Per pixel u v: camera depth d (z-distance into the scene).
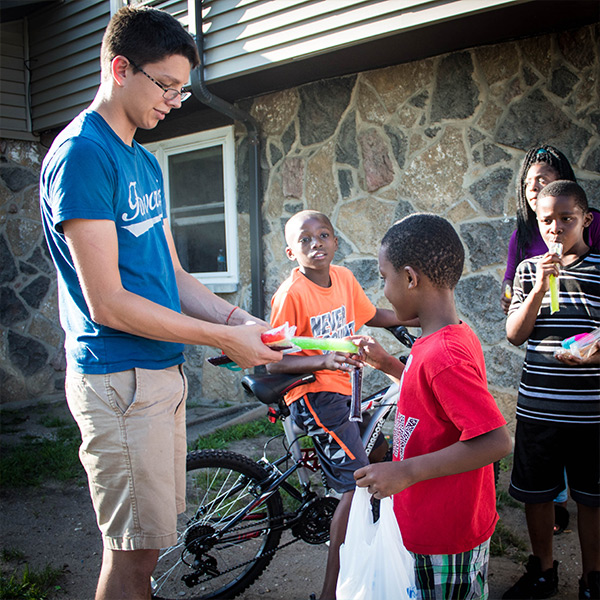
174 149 5.73
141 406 1.62
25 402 5.89
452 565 1.47
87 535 2.96
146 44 1.57
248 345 1.65
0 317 5.90
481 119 3.90
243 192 5.21
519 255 2.63
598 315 2.10
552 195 2.09
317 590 2.43
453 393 1.34
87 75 5.50
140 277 1.70
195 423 4.75
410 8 3.50
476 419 1.30
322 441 2.30
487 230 3.93
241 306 5.33
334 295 2.51
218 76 4.48
